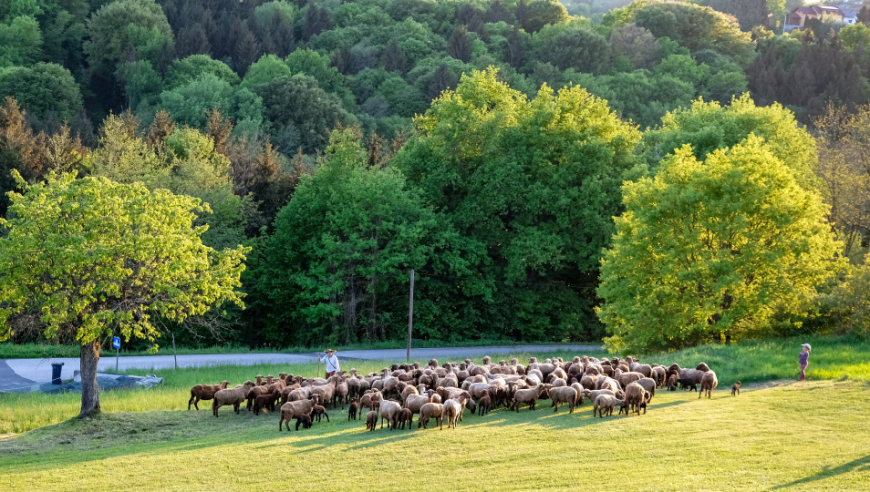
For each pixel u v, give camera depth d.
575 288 66.12
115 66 129.00
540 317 63.84
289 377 28.08
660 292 40.72
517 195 58.94
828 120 70.38
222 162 71.75
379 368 40.97
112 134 68.56
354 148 64.31
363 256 58.66
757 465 15.30
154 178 61.22
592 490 14.09
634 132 62.12
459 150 63.06
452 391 22.11
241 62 137.25
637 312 41.28
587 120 60.78
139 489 15.72
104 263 24.39
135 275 25.89
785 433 18.12
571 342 65.62
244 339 65.19
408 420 21.16
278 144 98.38
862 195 55.56
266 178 73.38
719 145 54.91
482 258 61.56
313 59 127.81
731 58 146.12
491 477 15.40
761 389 25.17
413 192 61.66
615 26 161.00
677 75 124.31
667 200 40.91
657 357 35.62
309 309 57.81
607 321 45.28
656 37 154.00
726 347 35.56
